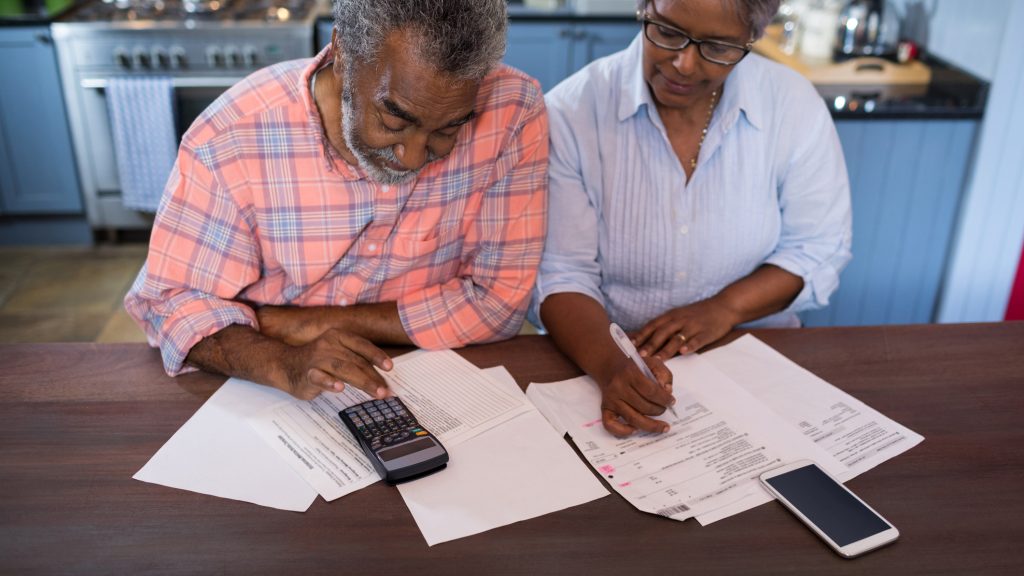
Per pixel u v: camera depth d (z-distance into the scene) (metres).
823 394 1.12
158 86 3.01
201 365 1.13
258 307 1.24
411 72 0.86
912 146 2.18
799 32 2.50
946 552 0.87
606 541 0.87
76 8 3.13
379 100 0.90
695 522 0.90
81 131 3.13
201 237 1.14
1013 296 2.30
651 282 1.44
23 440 1.00
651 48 1.19
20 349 1.18
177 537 0.86
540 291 1.33
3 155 3.16
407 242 1.21
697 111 1.32
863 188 2.24
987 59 2.11
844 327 1.30
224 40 2.98
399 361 1.19
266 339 1.13
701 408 1.09
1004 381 1.16
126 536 0.86
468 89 0.90
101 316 2.89
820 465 0.98
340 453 0.99
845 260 1.44
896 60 2.43
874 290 2.39
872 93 2.28
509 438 1.03
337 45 0.97
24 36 2.97
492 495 0.93
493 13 0.88
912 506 0.93
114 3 3.21
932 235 2.31
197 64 3.02
